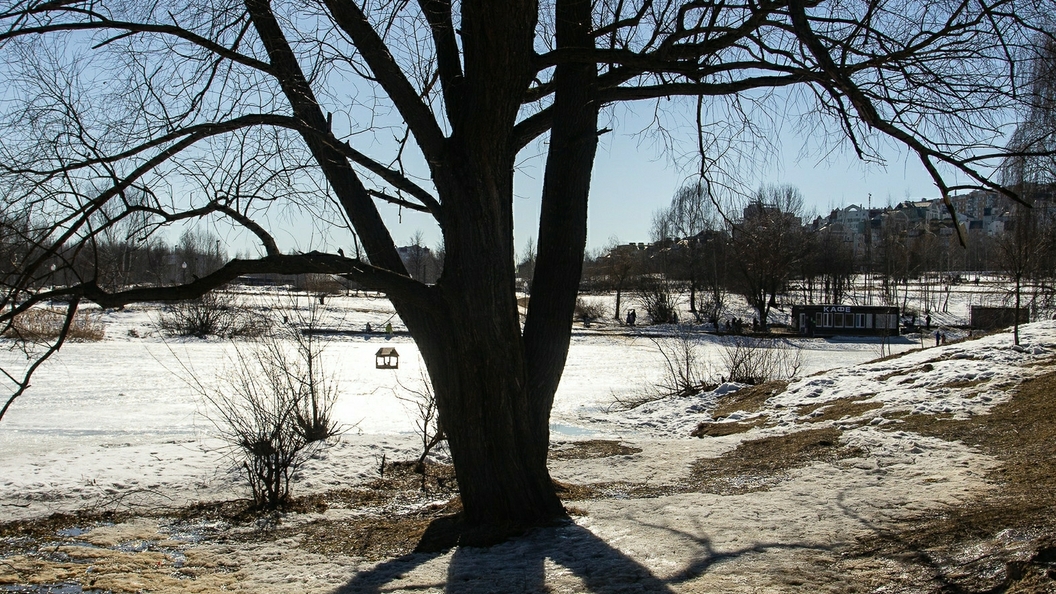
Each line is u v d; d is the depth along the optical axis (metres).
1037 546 4.91
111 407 19.50
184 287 5.87
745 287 57.97
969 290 74.69
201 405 19.62
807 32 5.33
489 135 6.63
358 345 44.44
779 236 37.56
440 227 7.18
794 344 45.62
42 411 18.84
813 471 9.62
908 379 16.22
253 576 6.19
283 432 10.48
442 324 7.11
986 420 11.70
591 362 36.16
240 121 6.06
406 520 8.46
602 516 7.43
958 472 8.52
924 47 5.93
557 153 7.75
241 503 9.44
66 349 35.44
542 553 6.09
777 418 15.64
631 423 18.41
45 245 5.20
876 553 5.52
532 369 7.64
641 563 5.59
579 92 7.57
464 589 5.26
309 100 6.48
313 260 6.35
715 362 34.88
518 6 6.12
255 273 6.18
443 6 6.68
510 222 7.32
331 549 7.24
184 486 10.16
